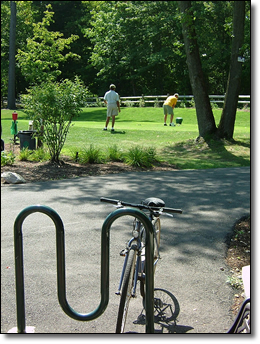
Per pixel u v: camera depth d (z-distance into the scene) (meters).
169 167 11.48
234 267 4.82
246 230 6.05
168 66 42.22
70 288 4.27
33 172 10.16
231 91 14.94
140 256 3.52
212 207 7.21
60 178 9.72
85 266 4.83
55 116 10.96
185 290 4.25
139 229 3.55
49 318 3.73
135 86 46.31
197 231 6.00
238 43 14.72
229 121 15.02
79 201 7.61
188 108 28.95
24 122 22.50
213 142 14.67
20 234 2.67
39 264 4.89
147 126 20.67
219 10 34.44
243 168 11.21
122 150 13.24
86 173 10.27
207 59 36.66
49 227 6.20
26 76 23.88
